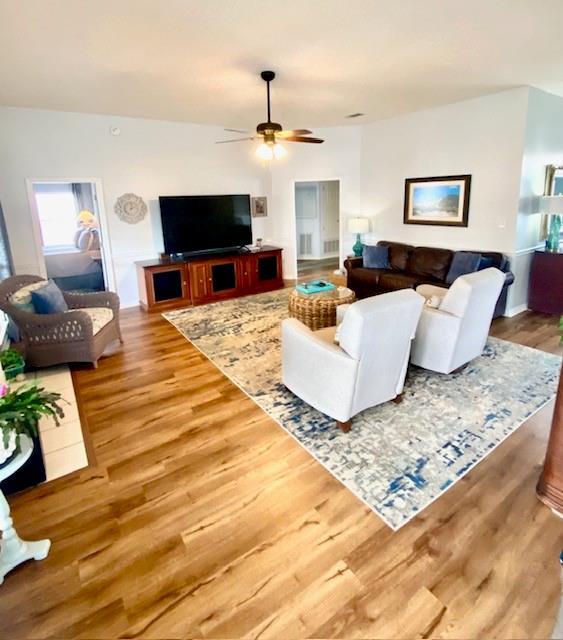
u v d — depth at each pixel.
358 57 3.48
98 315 4.20
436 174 5.83
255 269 6.80
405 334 2.81
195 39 3.01
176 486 2.36
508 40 3.19
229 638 1.55
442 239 5.92
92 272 7.37
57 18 2.63
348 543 1.95
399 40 3.14
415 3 2.55
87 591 1.74
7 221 5.18
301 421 2.99
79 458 2.63
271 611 1.64
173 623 1.60
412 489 2.28
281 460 2.56
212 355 4.25
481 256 5.14
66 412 3.19
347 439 2.75
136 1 2.44
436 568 1.80
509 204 5.04
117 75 3.79
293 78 4.01
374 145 6.70
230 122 6.23
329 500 2.22
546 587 1.70
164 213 6.06
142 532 2.04
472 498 2.21
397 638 1.53
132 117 5.75
